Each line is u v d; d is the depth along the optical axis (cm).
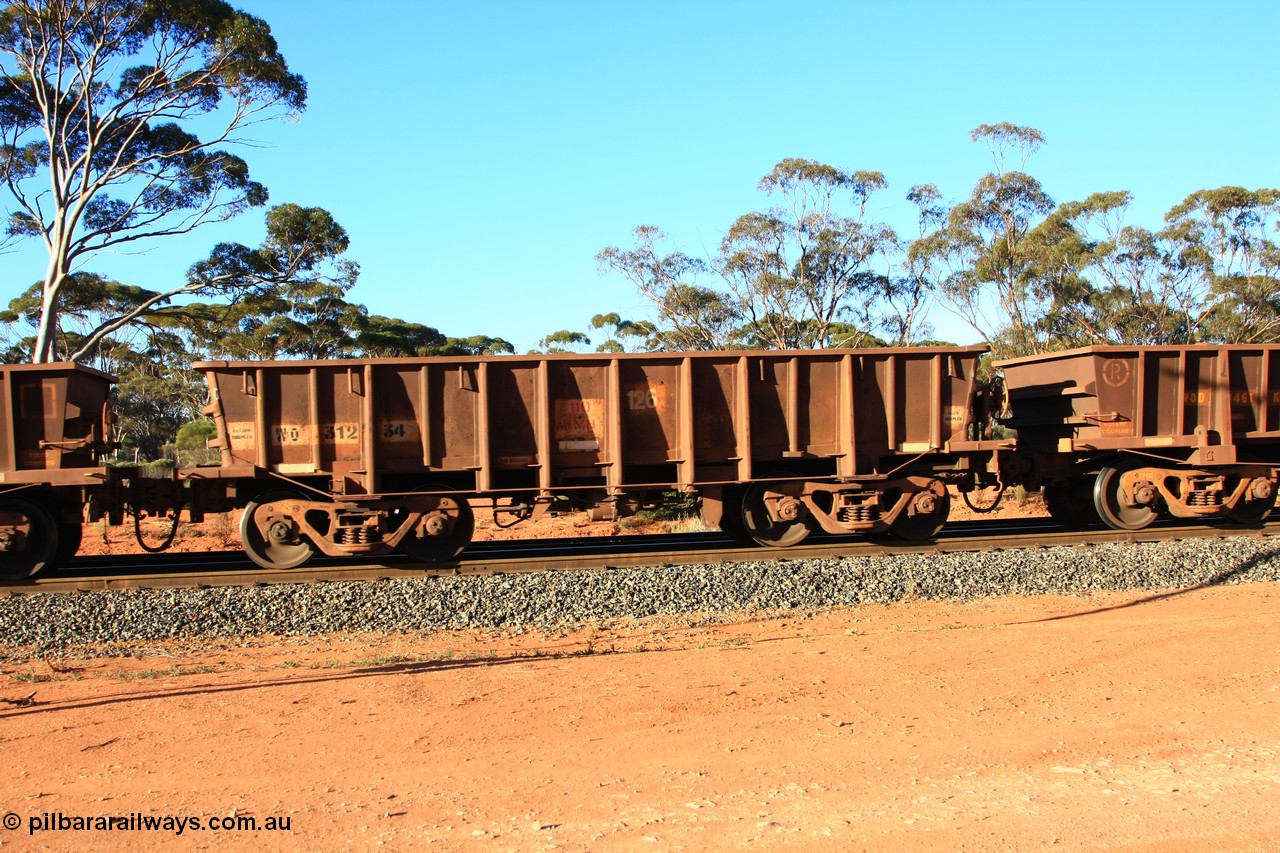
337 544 1183
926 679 744
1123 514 1398
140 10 2878
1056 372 1442
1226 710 645
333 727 660
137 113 3080
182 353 5331
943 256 4191
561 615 1068
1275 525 1402
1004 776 533
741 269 4262
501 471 1245
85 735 656
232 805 519
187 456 2855
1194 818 466
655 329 4672
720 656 859
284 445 1185
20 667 909
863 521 1276
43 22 2853
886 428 1284
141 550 1750
